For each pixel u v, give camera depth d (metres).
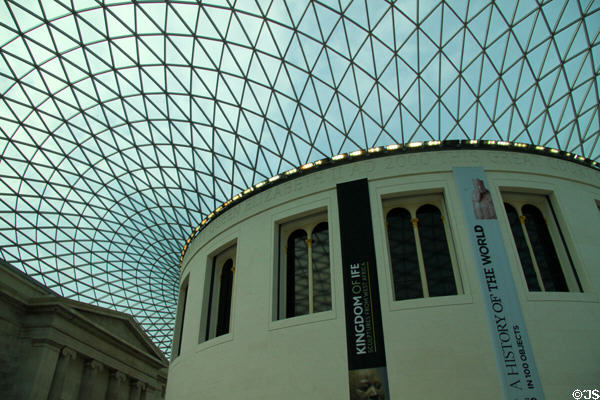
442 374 12.82
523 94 18.94
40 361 23.23
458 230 15.29
